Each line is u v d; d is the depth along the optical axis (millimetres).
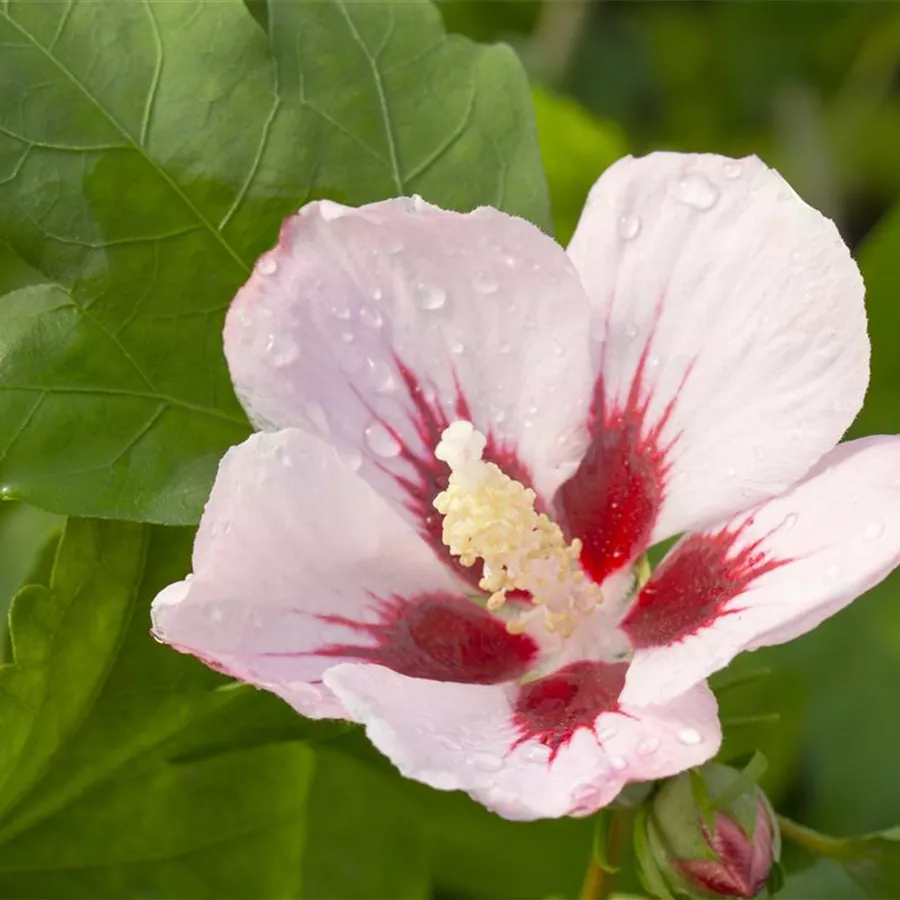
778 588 606
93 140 639
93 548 642
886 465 606
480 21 820
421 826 695
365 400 630
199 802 668
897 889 647
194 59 644
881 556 596
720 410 624
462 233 624
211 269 644
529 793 593
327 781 692
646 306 629
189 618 606
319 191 647
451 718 607
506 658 640
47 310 641
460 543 628
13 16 637
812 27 820
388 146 651
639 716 607
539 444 636
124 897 667
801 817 713
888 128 833
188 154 643
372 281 628
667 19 827
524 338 631
